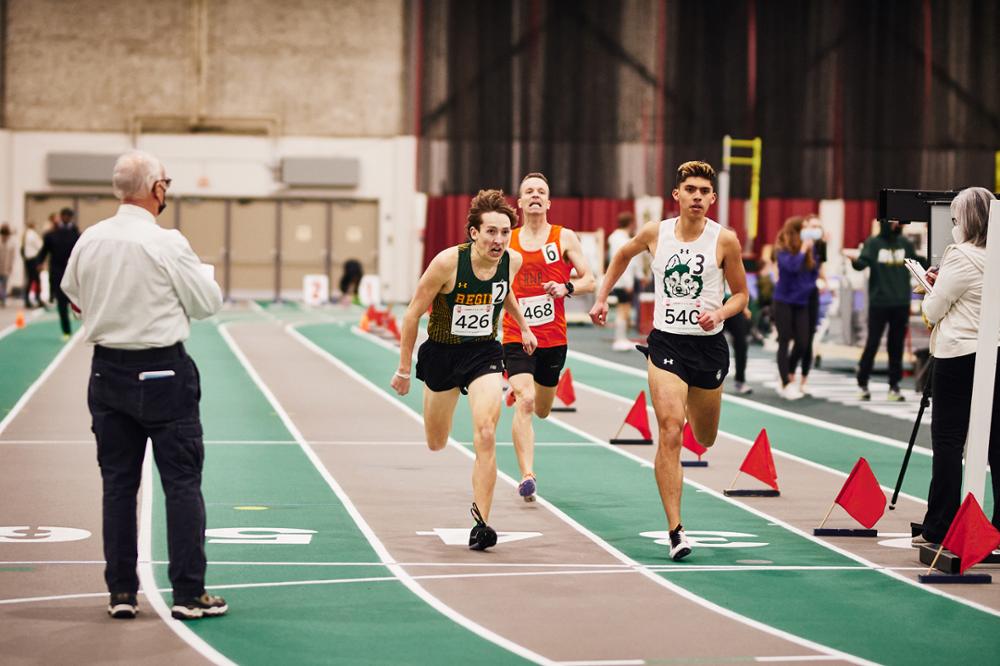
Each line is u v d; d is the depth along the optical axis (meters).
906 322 24.03
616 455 17.14
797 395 24.91
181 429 8.66
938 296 10.92
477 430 11.25
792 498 14.09
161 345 8.58
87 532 11.77
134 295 8.52
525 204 13.88
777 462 16.75
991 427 10.98
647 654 8.10
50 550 10.98
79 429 18.70
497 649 8.18
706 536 12.00
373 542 11.48
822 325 32.16
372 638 8.40
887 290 23.81
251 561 10.63
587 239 46.94
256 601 9.31
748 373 29.86
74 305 8.84
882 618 9.10
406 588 9.77
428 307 11.52
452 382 11.54
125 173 8.67
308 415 20.88
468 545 11.40
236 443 17.66
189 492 8.77
